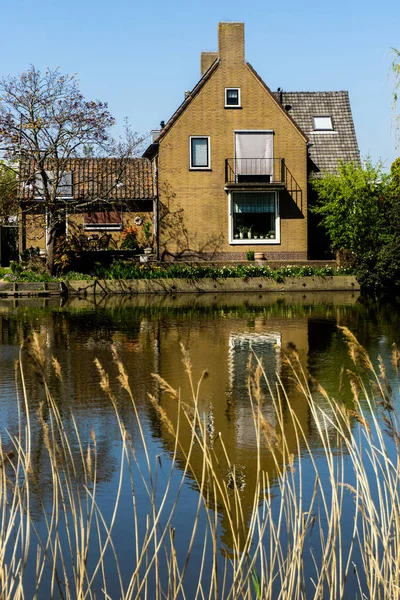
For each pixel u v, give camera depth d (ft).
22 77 98.84
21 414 31.12
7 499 21.22
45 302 89.35
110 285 103.14
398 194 94.02
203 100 111.55
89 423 29.66
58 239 108.88
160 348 50.19
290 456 14.42
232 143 112.06
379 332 58.59
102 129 102.42
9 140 99.86
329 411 31.55
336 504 13.88
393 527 15.44
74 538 18.94
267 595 13.38
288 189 112.37
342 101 129.70
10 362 43.96
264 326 63.31
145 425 29.45
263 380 38.81
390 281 102.42
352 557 17.76
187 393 35.55
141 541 18.78
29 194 114.32
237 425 29.63
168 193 111.96
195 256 112.37
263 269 106.32
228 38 111.55
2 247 122.42
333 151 124.47
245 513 20.34
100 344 51.93
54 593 16.16
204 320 68.44
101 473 23.52
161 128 119.65
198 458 25.08
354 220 103.91
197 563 17.60
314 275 106.32
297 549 13.65
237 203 112.47
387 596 13.61
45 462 24.59
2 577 13.03
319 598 13.53
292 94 130.31
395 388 35.68
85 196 112.47
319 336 56.39
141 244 116.57
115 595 16.20
